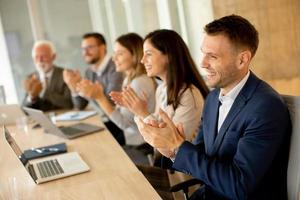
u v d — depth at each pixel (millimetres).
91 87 2574
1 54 4648
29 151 2023
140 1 4293
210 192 1515
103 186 1434
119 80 3205
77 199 1344
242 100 1359
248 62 1365
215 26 1351
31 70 4727
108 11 4668
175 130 1428
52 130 2396
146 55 2115
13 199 1399
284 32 2529
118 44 2793
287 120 1295
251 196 1322
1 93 4027
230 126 1372
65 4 4691
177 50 2021
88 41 3391
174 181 1768
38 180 1547
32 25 4684
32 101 3492
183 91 1990
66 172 1620
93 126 2545
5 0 4594
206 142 1543
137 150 2451
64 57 4734
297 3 2490
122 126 2582
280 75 2531
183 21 3592
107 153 1888
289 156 1304
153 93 2555
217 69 1354
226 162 1326
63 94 3598
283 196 1357
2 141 2342
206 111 1578
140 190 1356
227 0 2744
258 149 1251
